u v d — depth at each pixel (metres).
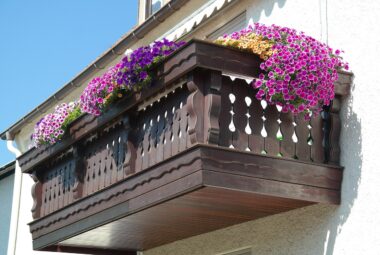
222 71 6.94
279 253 8.04
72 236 9.30
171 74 7.27
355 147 7.36
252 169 6.89
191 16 11.09
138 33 12.14
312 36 8.47
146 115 8.04
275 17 9.29
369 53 7.45
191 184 6.75
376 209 7.00
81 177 9.38
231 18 10.41
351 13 7.83
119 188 8.14
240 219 8.41
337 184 7.39
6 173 17.91
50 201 10.28
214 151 6.73
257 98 7.16
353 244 7.17
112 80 8.19
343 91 7.54
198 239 9.56
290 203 7.42
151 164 7.76
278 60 7.06
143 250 10.78
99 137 9.09
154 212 7.97
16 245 16.33
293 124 7.38
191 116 6.86
